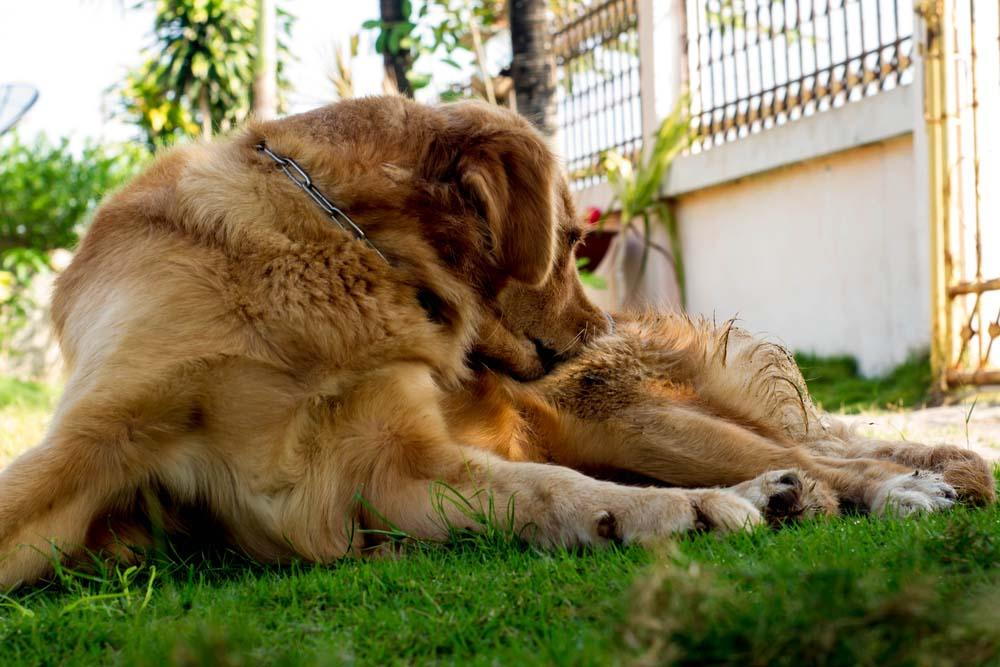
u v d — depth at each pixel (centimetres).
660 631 58
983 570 77
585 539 100
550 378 134
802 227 365
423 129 123
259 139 119
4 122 217
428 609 80
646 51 428
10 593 97
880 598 59
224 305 108
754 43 383
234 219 111
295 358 109
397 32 273
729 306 406
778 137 365
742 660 56
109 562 104
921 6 283
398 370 112
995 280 268
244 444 108
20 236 472
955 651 56
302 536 108
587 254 457
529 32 276
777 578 64
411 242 118
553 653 65
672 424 131
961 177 282
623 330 144
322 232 112
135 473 105
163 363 105
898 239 323
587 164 480
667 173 426
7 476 100
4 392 334
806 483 110
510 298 130
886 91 319
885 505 117
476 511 104
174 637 73
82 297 116
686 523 97
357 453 109
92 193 468
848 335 347
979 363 275
